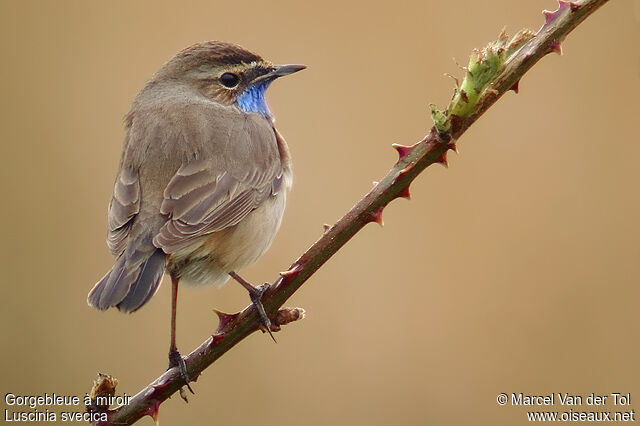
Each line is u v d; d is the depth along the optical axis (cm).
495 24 1567
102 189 1545
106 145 1576
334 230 770
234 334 797
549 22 713
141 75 1619
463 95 713
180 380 795
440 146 735
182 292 1425
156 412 782
